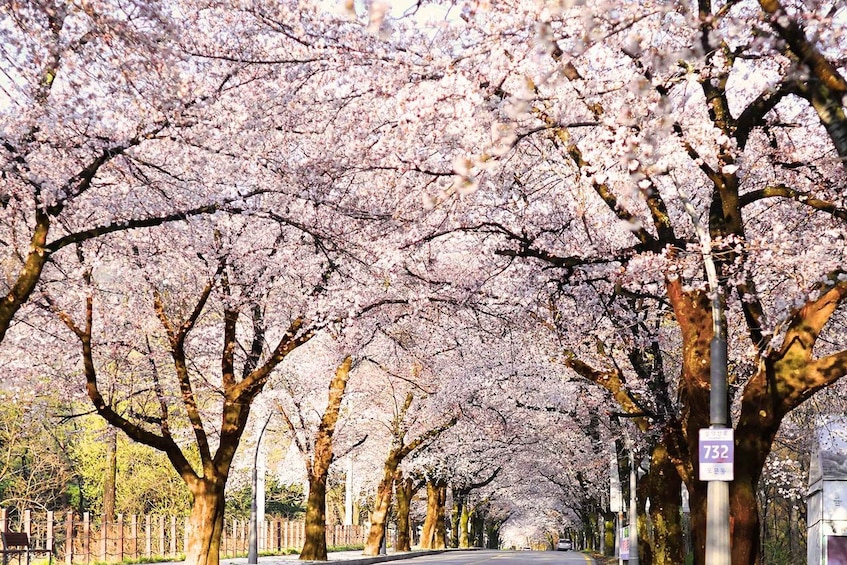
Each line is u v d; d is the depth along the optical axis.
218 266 25.06
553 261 18.11
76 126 17.86
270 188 20.91
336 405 38.91
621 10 11.65
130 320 26.86
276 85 19.44
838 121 10.07
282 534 59.66
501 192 19.75
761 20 13.07
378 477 63.94
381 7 8.98
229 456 27.11
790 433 28.28
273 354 26.84
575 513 104.19
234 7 17.69
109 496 53.16
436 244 21.70
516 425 43.06
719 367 13.91
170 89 17.33
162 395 27.56
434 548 74.00
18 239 20.39
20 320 24.61
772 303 17.78
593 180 13.96
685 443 20.25
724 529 13.41
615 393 22.39
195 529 26.55
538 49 11.72
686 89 15.36
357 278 23.14
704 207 20.81
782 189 15.27
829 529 20.44
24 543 29.42
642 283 18.42
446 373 36.50
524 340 27.02
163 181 20.44
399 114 13.48
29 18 15.91
